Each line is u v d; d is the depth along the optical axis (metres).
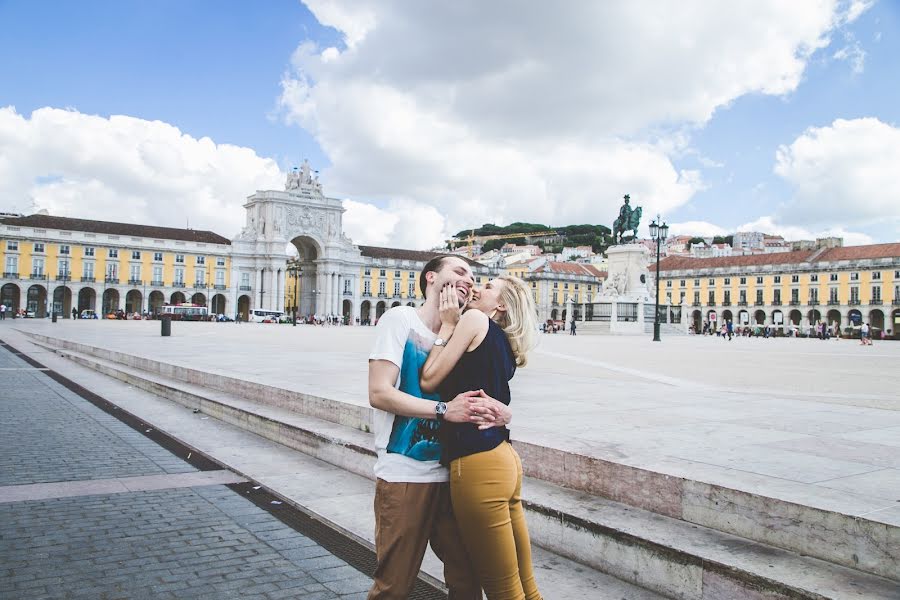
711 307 58.38
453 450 1.56
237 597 2.12
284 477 3.61
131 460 4.02
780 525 2.07
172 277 56.25
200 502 3.18
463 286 1.72
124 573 2.29
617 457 2.72
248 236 59.78
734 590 1.90
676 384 6.42
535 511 2.58
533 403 4.74
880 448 3.05
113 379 8.66
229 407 5.40
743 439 3.27
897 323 48.31
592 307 31.44
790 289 53.53
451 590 1.67
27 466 3.77
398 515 1.59
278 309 59.59
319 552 2.54
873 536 1.84
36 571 2.28
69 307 54.66
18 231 49.88
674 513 2.39
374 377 1.62
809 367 9.38
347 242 63.72
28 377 8.54
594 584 2.20
